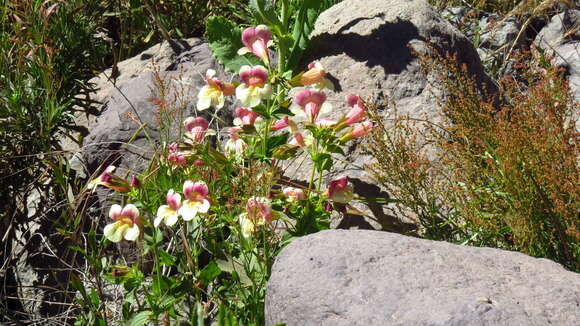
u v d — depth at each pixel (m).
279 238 1.06
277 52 1.33
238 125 1.12
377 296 0.86
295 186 1.13
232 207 1.03
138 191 1.03
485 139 1.09
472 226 1.07
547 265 0.90
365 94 1.23
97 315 1.04
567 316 0.83
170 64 1.37
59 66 1.36
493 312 0.82
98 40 1.49
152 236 1.02
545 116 1.05
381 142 1.09
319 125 1.07
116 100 1.31
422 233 1.11
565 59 1.48
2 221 1.27
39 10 1.35
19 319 1.23
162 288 1.00
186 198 1.00
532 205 1.02
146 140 1.24
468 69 1.29
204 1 1.57
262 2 1.23
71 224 1.17
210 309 1.05
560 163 1.01
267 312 0.92
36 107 1.30
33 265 1.26
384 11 1.31
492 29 1.54
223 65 1.32
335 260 0.89
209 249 1.04
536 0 1.56
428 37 1.26
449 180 1.09
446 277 0.87
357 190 1.14
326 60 1.28
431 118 1.19
